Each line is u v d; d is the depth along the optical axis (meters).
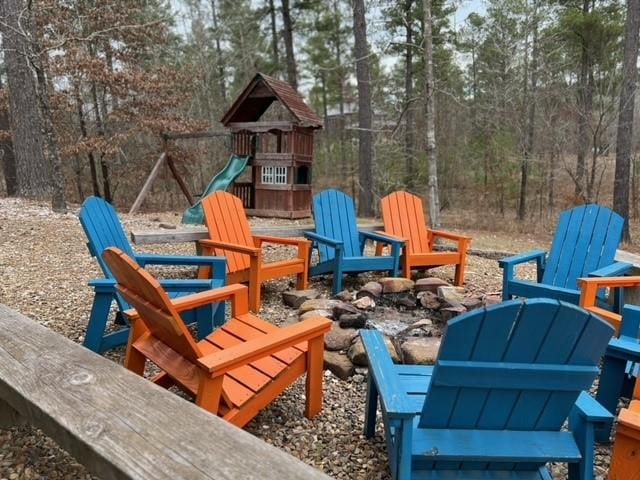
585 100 9.89
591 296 2.63
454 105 12.83
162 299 1.50
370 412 1.92
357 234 4.42
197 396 1.59
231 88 16.77
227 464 0.97
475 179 12.80
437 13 11.74
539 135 10.78
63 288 3.63
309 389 2.05
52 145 6.73
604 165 10.07
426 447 1.39
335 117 19.25
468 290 4.16
